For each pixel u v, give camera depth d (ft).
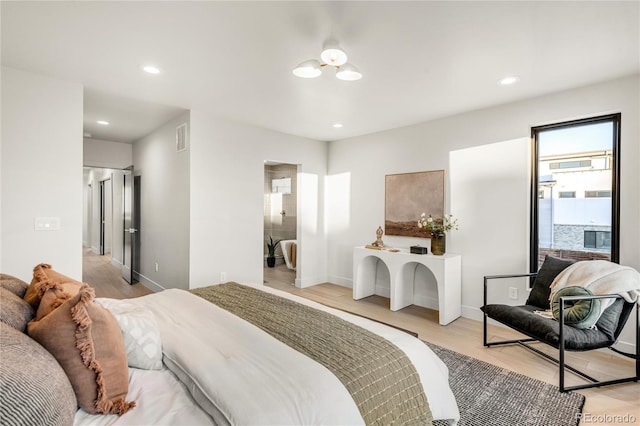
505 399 6.97
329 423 3.65
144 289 16.07
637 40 7.14
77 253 9.75
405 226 14.48
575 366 8.50
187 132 12.59
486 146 11.89
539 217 11.00
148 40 7.30
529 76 9.07
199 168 12.75
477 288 12.15
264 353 4.67
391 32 6.88
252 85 9.90
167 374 4.46
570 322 7.53
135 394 3.95
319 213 17.76
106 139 17.84
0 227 8.61
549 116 10.40
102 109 12.33
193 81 9.60
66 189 9.55
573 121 10.24
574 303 7.72
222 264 13.52
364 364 4.65
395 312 13.07
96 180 29.58
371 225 15.99
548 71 8.73
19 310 3.96
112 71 8.91
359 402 4.12
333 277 17.85
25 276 8.95
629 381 7.73
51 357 3.20
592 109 9.59
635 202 8.91
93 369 3.48
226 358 4.45
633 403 6.92
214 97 10.96
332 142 17.87
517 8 6.03
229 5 5.99
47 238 9.27
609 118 9.57
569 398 7.02
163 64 8.50
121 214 19.52
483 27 6.68
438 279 11.75
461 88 9.98
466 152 12.44
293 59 8.18
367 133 15.93
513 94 10.46
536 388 7.42
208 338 5.12
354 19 6.40
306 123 14.12
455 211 12.76
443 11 6.14
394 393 4.53
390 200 15.08
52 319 3.45
